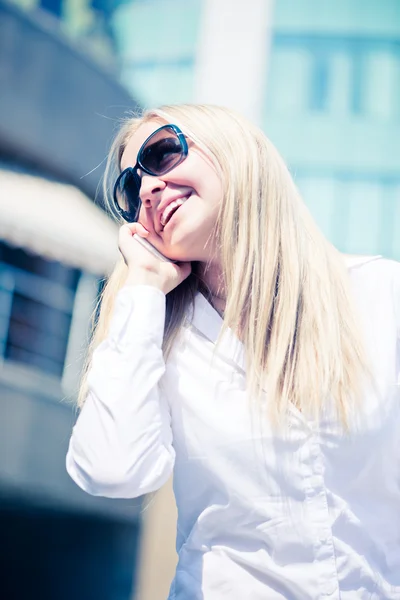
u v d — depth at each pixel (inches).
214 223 73.7
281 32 653.9
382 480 67.5
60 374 397.7
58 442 378.9
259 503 66.8
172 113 76.7
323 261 74.9
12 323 389.1
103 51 500.4
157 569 393.1
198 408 70.2
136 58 570.9
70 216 410.9
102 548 402.0
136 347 70.4
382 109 645.9
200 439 69.5
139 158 75.4
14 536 398.3
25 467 364.5
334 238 630.5
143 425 68.0
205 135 74.4
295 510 66.0
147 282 73.7
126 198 79.4
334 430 67.3
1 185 397.1
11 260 394.9
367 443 67.1
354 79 652.1
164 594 391.5
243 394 70.1
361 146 640.4
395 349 71.5
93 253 411.8
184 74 603.5
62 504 380.2
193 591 67.2
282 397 68.3
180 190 73.6
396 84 644.7
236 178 73.6
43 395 377.1
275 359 69.9
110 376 69.5
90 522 403.5
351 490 67.2
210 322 75.0
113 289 80.7
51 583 405.1
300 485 66.3
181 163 73.5
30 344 392.8
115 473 66.7
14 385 366.3
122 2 521.0
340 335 70.9
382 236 626.5
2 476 357.1
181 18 607.8
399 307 73.2
